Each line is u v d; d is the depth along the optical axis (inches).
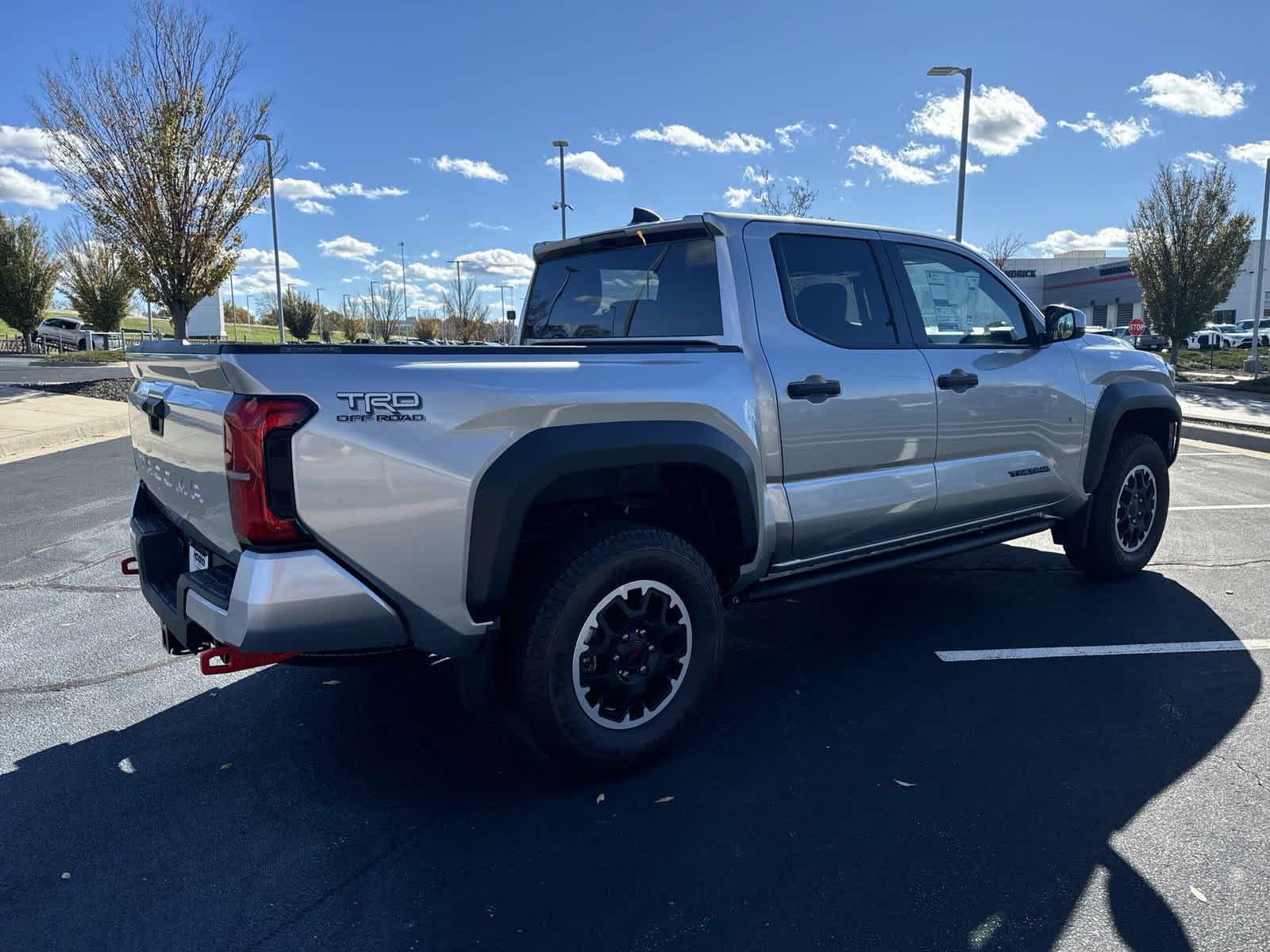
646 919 91.7
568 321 171.0
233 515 98.7
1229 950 86.1
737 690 150.3
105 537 260.2
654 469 128.3
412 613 105.3
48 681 156.6
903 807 112.4
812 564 148.9
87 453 426.3
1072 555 207.8
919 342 161.6
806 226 150.2
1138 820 108.7
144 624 187.2
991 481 171.6
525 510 110.2
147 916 93.0
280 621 97.4
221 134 594.9
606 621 118.2
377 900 95.4
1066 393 185.3
